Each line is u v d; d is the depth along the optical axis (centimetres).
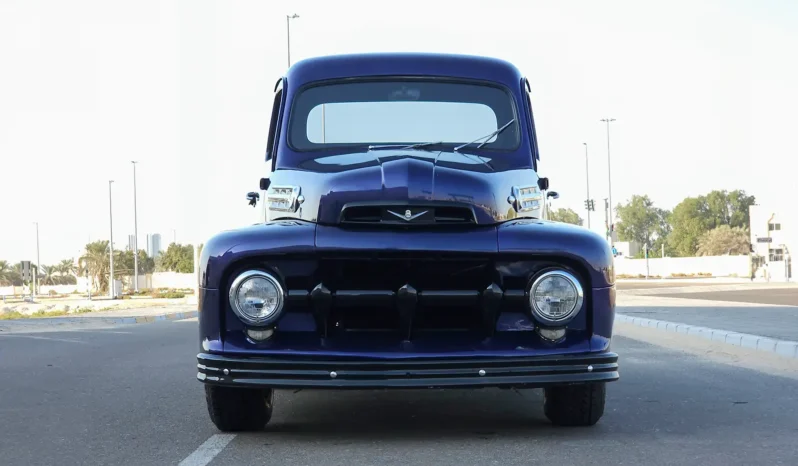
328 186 457
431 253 427
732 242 10675
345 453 442
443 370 421
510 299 435
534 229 442
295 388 424
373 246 426
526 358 426
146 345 1307
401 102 556
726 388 717
